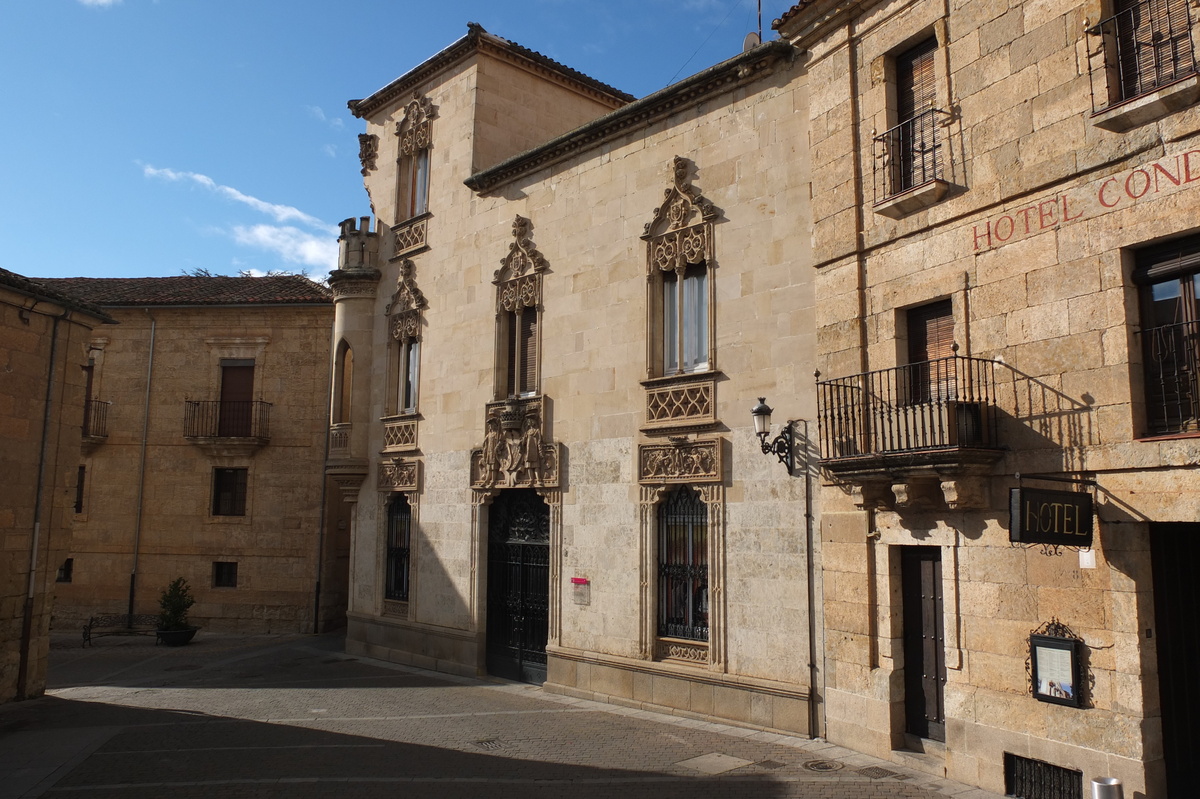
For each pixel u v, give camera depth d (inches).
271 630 1049.5
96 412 1102.4
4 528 618.8
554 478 676.1
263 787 422.3
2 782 434.9
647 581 600.1
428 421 824.9
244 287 1165.1
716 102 595.5
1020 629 391.9
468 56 832.9
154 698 658.2
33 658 644.7
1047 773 378.3
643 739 507.5
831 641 489.1
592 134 677.9
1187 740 357.1
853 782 414.9
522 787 419.2
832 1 508.4
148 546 1086.4
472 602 751.1
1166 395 355.6
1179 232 347.6
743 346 557.3
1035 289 398.6
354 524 911.7
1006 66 418.6
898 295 466.6
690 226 601.3
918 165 467.8
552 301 705.0
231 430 1092.5
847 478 458.0
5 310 620.7
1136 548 353.1
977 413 409.7
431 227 852.0
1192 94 340.2
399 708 611.2
